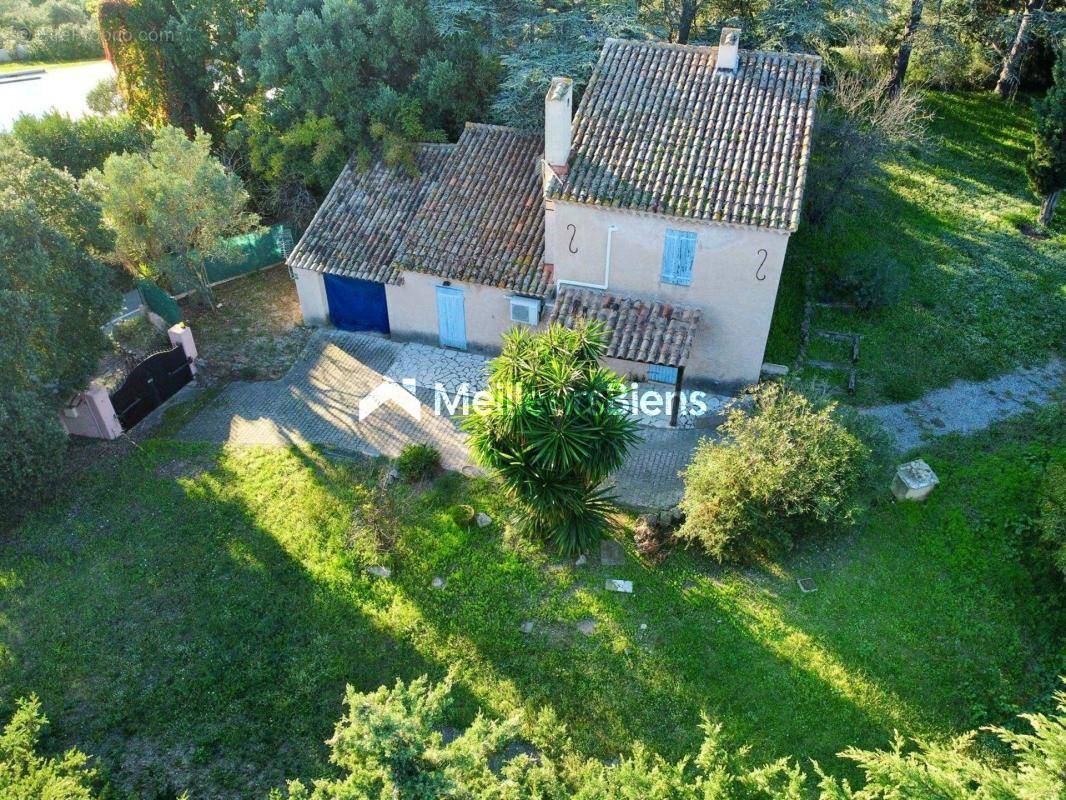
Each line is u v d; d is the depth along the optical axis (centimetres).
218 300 2556
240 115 2866
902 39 3130
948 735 1311
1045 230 2698
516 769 1125
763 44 2622
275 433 2011
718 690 1384
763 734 1322
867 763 1018
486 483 1834
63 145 2653
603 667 1432
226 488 1830
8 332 1606
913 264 2538
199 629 1505
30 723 1220
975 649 1434
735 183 1802
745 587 1572
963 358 2183
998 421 1973
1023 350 2209
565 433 1448
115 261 2330
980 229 2711
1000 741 1295
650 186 1819
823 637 1464
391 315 2314
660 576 1605
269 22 2502
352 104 2452
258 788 1262
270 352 2316
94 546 1678
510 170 2289
